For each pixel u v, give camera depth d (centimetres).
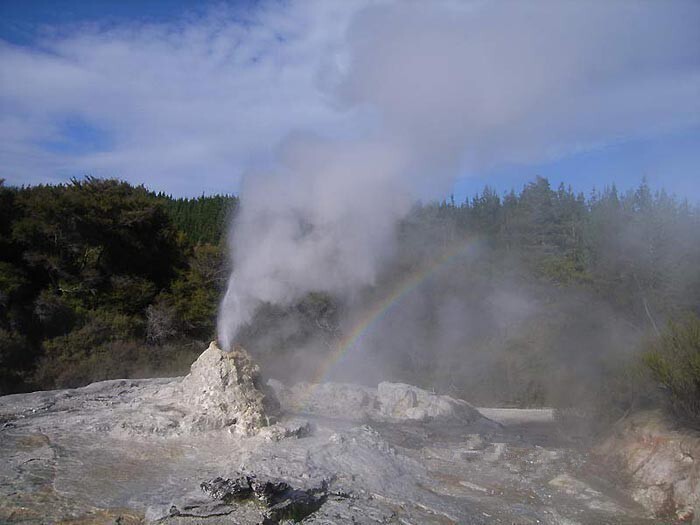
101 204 2897
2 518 545
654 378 895
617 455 859
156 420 873
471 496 702
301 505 595
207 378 938
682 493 688
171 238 3244
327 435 898
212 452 780
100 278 2767
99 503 588
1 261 2531
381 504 632
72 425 893
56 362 2180
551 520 636
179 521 540
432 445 981
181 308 2827
